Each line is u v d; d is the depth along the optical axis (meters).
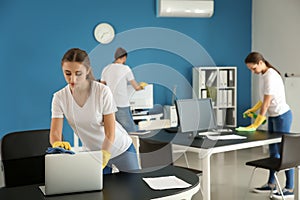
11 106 6.41
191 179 2.68
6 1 6.27
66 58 2.44
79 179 2.39
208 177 3.92
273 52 7.91
